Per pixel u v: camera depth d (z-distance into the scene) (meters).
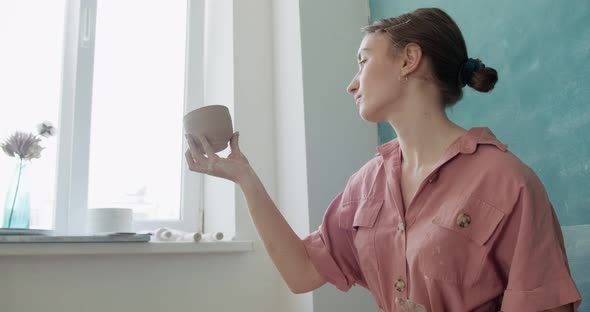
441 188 0.94
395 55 1.00
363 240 1.06
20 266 1.42
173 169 2.00
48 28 1.83
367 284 1.15
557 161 1.20
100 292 1.52
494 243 0.85
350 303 1.69
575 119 1.16
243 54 1.97
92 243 1.46
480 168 0.90
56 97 1.81
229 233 1.82
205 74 2.12
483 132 0.95
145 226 1.87
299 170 1.77
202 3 2.14
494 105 1.40
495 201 0.86
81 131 1.80
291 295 1.76
